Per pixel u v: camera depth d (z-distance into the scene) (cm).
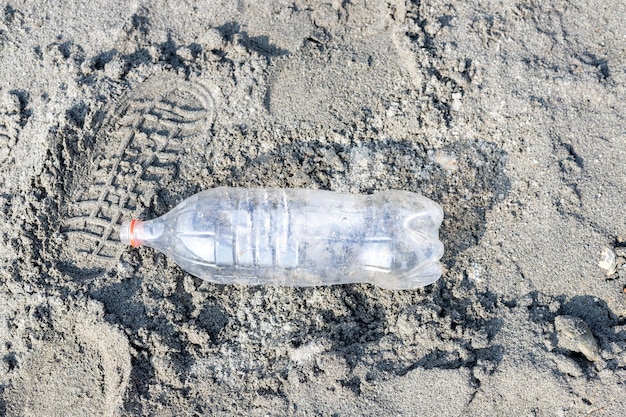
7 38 122
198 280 114
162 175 117
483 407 109
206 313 113
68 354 111
